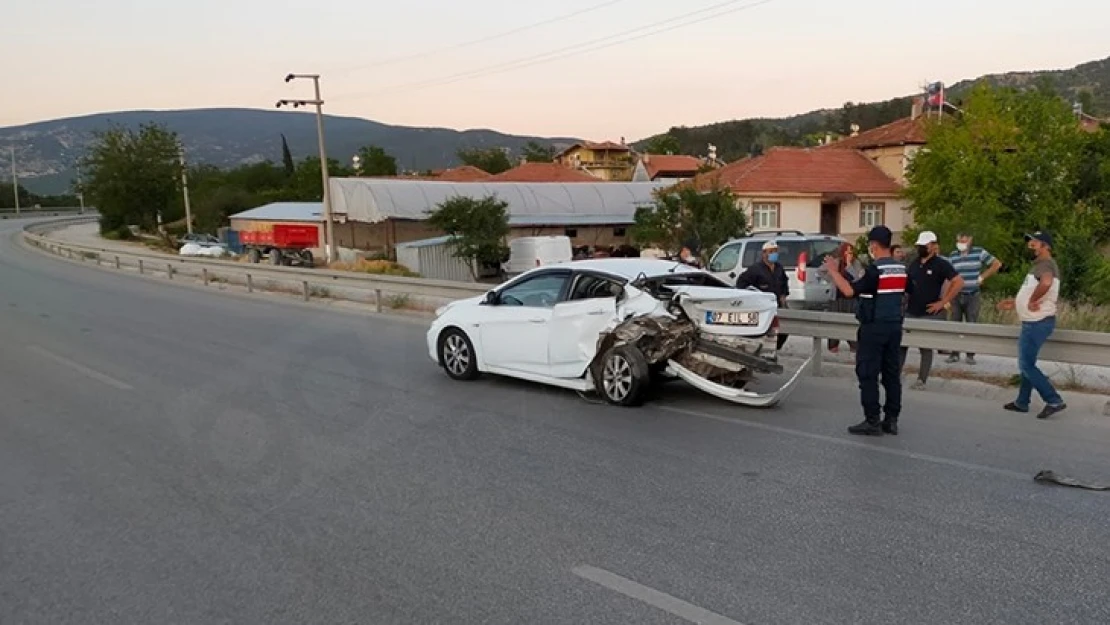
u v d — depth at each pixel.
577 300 8.84
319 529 5.26
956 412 7.89
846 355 10.94
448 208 36.00
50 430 7.89
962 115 29.42
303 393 9.27
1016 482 5.80
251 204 66.88
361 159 89.94
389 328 15.05
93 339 13.85
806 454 6.60
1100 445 6.68
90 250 37.12
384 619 4.05
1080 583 4.23
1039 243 7.50
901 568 4.45
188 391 9.51
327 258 42.47
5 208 114.62
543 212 44.28
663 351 8.25
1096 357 7.79
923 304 9.03
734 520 5.20
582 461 6.56
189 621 4.12
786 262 13.62
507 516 5.39
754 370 8.17
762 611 4.00
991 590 4.17
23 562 4.91
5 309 18.92
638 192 48.09
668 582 4.35
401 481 6.16
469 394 9.15
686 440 7.11
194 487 6.14
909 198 31.19
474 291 15.75
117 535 5.27
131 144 63.00
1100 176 29.48
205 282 25.53
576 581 4.39
